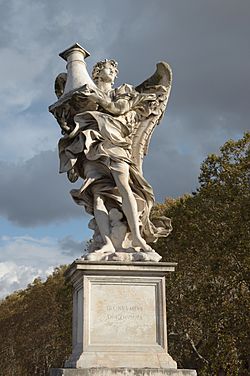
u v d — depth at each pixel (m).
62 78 11.47
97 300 9.22
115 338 9.09
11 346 67.62
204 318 28.66
